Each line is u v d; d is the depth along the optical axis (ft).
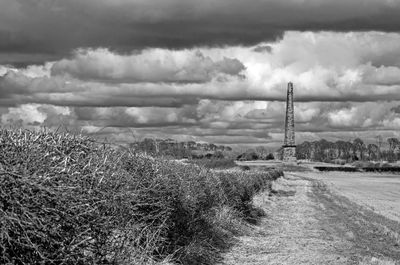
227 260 45.06
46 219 23.41
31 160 23.88
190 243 42.65
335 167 437.17
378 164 486.79
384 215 95.20
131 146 37.86
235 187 70.69
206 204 51.93
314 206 108.58
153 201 36.27
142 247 33.99
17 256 22.68
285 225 73.20
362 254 53.36
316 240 60.75
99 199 27.50
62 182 24.70
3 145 23.73
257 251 50.47
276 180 191.62
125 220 31.55
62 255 24.16
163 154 43.57
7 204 22.27
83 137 29.91
